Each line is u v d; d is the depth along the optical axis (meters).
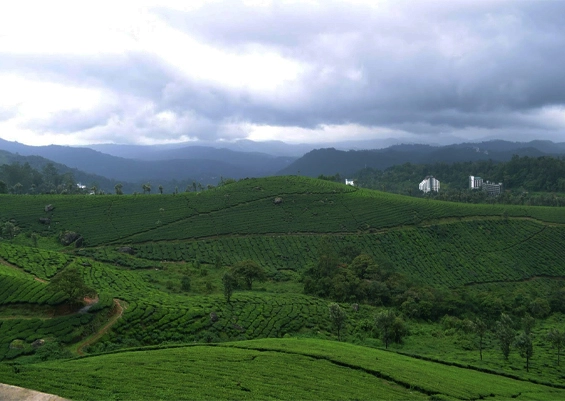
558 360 74.38
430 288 117.31
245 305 87.56
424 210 182.75
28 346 58.03
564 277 147.62
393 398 43.75
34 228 140.25
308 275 120.38
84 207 157.38
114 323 68.25
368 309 101.38
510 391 53.16
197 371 45.53
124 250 130.88
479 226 174.00
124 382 40.25
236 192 187.38
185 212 163.50
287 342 63.25
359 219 170.25
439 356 72.81
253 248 145.38
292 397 40.34
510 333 76.12
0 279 74.69
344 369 52.12
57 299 70.12
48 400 24.72
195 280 110.69
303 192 191.75
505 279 142.38
